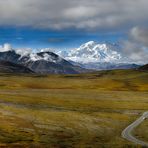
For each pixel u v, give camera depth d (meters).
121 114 197.88
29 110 172.88
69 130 135.38
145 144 116.31
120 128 154.62
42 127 134.00
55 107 199.75
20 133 116.81
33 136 114.94
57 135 122.00
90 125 152.88
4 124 128.12
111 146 107.75
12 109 168.50
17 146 95.62
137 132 144.88
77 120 160.88
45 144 103.31
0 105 178.62
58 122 150.12
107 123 163.50
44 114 166.12
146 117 192.25
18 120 140.88
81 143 109.69
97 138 123.88
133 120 180.38
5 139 104.56
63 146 102.12
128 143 116.44
